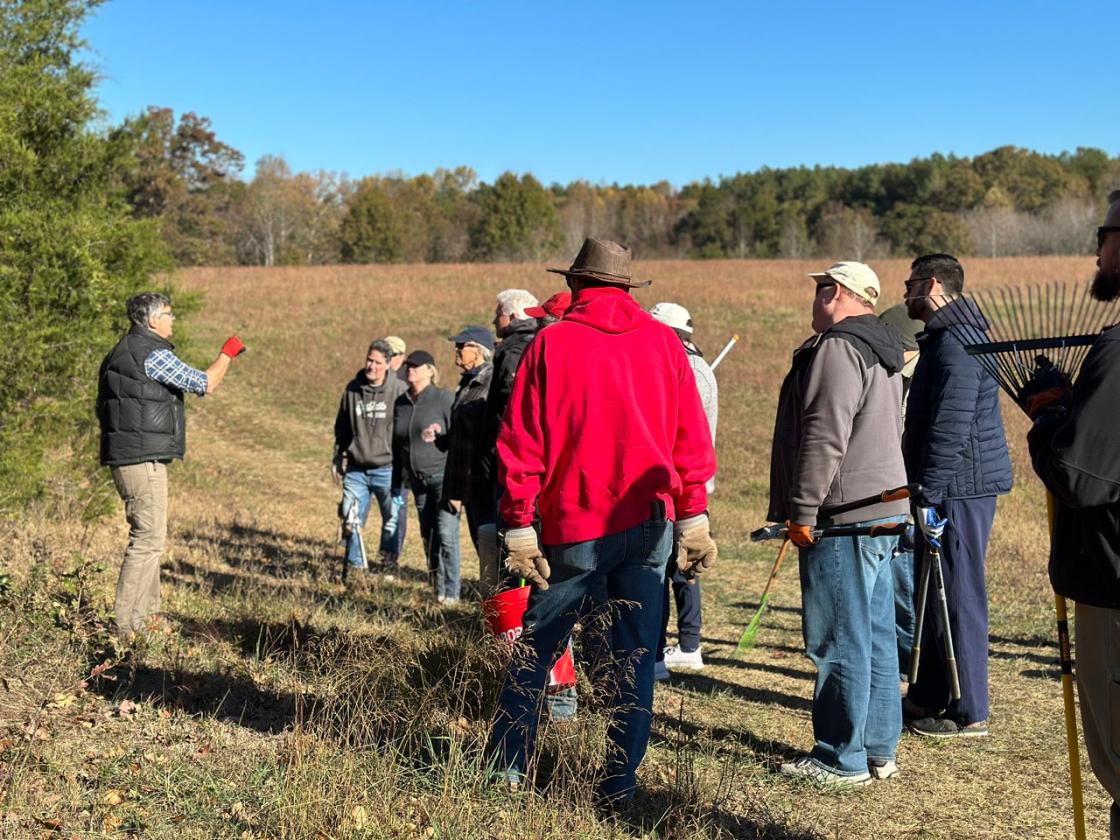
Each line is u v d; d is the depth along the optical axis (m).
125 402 5.37
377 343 8.52
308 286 41.00
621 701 3.68
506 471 3.54
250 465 16.33
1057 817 3.82
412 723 3.97
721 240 106.62
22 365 9.90
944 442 4.35
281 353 27.55
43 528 8.11
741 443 17.19
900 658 5.34
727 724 4.81
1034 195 107.75
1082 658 2.83
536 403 3.54
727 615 7.43
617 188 139.38
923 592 4.34
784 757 4.36
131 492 5.39
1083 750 4.50
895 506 3.97
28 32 10.83
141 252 11.34
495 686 4.25
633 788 3.74
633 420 3.53
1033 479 13.54
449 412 8.26
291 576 7.77
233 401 22.16
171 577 7.24
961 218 94.75
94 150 10.96
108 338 10.46
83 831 3.29
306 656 5.07
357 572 7.96
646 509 3.59
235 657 5.19
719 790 3.78
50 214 10.38
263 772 3.74
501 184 95.06
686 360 3.71
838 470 3.97
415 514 12.83
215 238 78.88
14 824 3.28
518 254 93.62
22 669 4.54
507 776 3.68
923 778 4.18
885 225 101.44
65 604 5.26
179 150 87.88
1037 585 8.07
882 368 4.00
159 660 5.00
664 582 3.74
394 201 99.12
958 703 4.61
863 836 3.62
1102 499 2.62
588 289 3.68
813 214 111.12
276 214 91.25
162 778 3.69
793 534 3.96
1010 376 3.03
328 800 3.39
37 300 10.10
